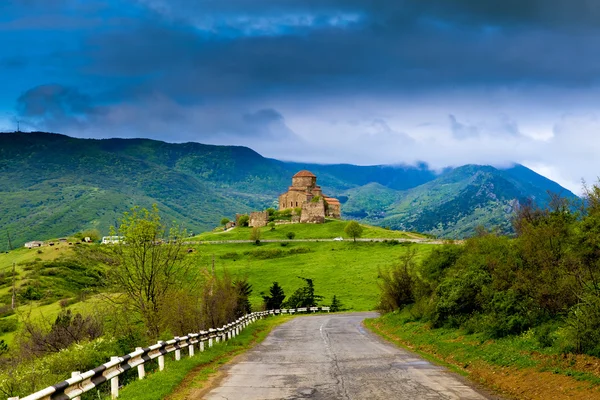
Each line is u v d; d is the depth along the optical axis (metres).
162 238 31.58
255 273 110.94
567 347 17.03
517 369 16.97
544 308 22.17
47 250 121.81
